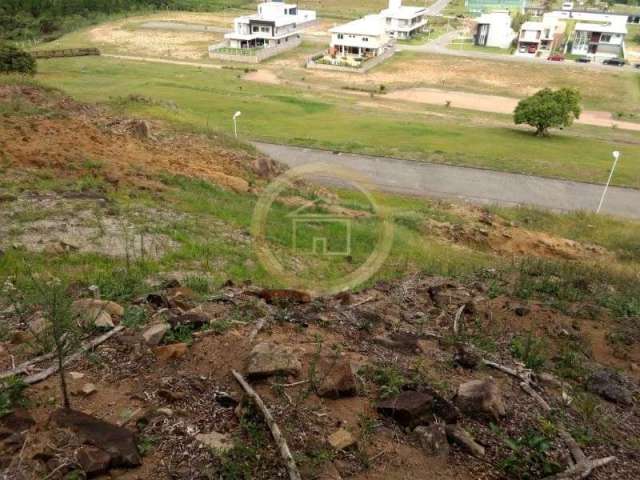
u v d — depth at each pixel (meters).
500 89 47.09
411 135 28.11
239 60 53.72
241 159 17.11
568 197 20.95
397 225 13.88
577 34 66.31
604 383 4.89
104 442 2.97
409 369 4.43
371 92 42.78
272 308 5.43
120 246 8.47
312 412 3.51
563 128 35.16
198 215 11.00
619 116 40.50
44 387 3.58
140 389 3.65
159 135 17.66
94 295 5.50
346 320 5.45
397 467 3.16
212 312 5.12
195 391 3.64
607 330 6.52
